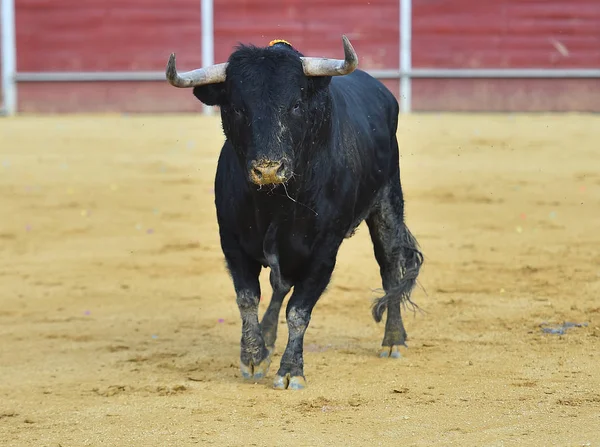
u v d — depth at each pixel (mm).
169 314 16750
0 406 11430
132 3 47531
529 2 46656
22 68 47812
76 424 10680
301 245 11812
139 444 9953
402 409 11008
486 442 9789
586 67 46688
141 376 12695
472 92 46969
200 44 47531
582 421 10453
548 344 14078
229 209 11875
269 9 47281
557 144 36906
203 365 13242
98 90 47719
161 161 34312
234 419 10703
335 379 12352
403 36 46938
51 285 19156
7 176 31422
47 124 43219
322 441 9898
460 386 11953
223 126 11578
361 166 12711
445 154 35156
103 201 28016
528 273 19500
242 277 12117
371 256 21422
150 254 21953
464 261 20703
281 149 10672
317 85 11250
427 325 15445
